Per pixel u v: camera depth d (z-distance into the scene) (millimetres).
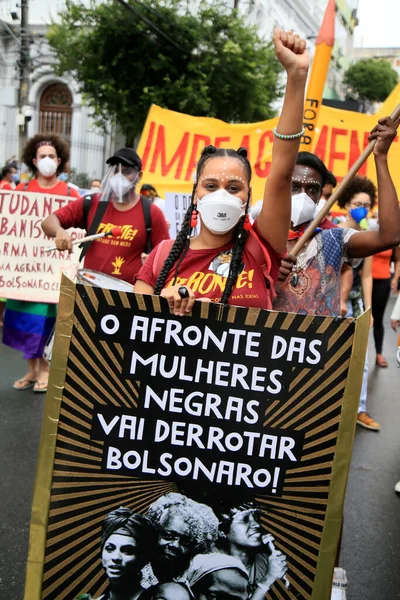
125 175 3965
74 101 23812
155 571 1793
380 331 7477
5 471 3797
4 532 3111
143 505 1793
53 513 1790
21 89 18078
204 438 1781
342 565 3035
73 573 1799
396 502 3779
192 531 1789
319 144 5758
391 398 6164
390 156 4793
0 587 2676
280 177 1945
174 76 17016
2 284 5176
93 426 1784
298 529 1777
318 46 4012
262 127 6316
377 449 4688
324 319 1747
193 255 2016
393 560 3111
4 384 5512
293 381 1767
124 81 16953
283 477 1779
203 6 17531
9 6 22828
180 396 1778
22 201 5211
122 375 1775
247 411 1774
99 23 16828
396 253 7242
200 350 1768
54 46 17828
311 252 2479
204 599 1786
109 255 4035
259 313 1752
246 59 17453
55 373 1778
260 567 1781
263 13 24828
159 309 1758
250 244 2018
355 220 4262
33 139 5359
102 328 1770
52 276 5227
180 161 6535
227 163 1958
